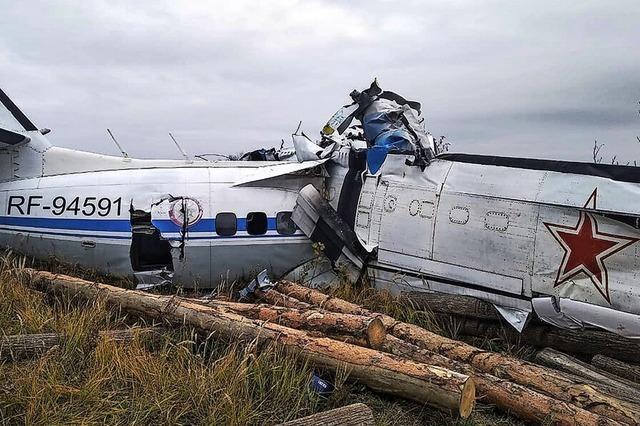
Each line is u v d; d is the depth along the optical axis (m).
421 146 6.61
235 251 7.23
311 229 7.12
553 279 5.51
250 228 7.27
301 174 7.52
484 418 4.28
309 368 4.62
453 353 5.00
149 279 7.27
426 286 6.36
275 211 7.37
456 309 5.98
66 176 7.90
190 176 7.50
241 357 4.67
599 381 4.79
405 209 6.58
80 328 5.02
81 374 4.43
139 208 7.29
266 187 7.49
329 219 6.99
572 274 5.41
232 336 4.93
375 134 7.38
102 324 5.51
